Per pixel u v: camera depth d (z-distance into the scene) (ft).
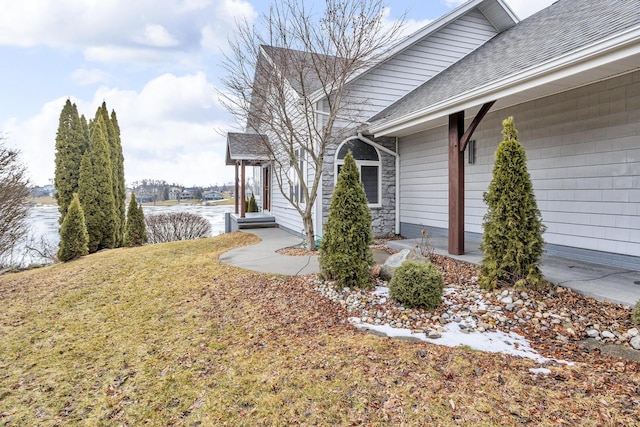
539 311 12.95
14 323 14.74
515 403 7.65
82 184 36.04
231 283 18.56
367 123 30.35
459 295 15.14
